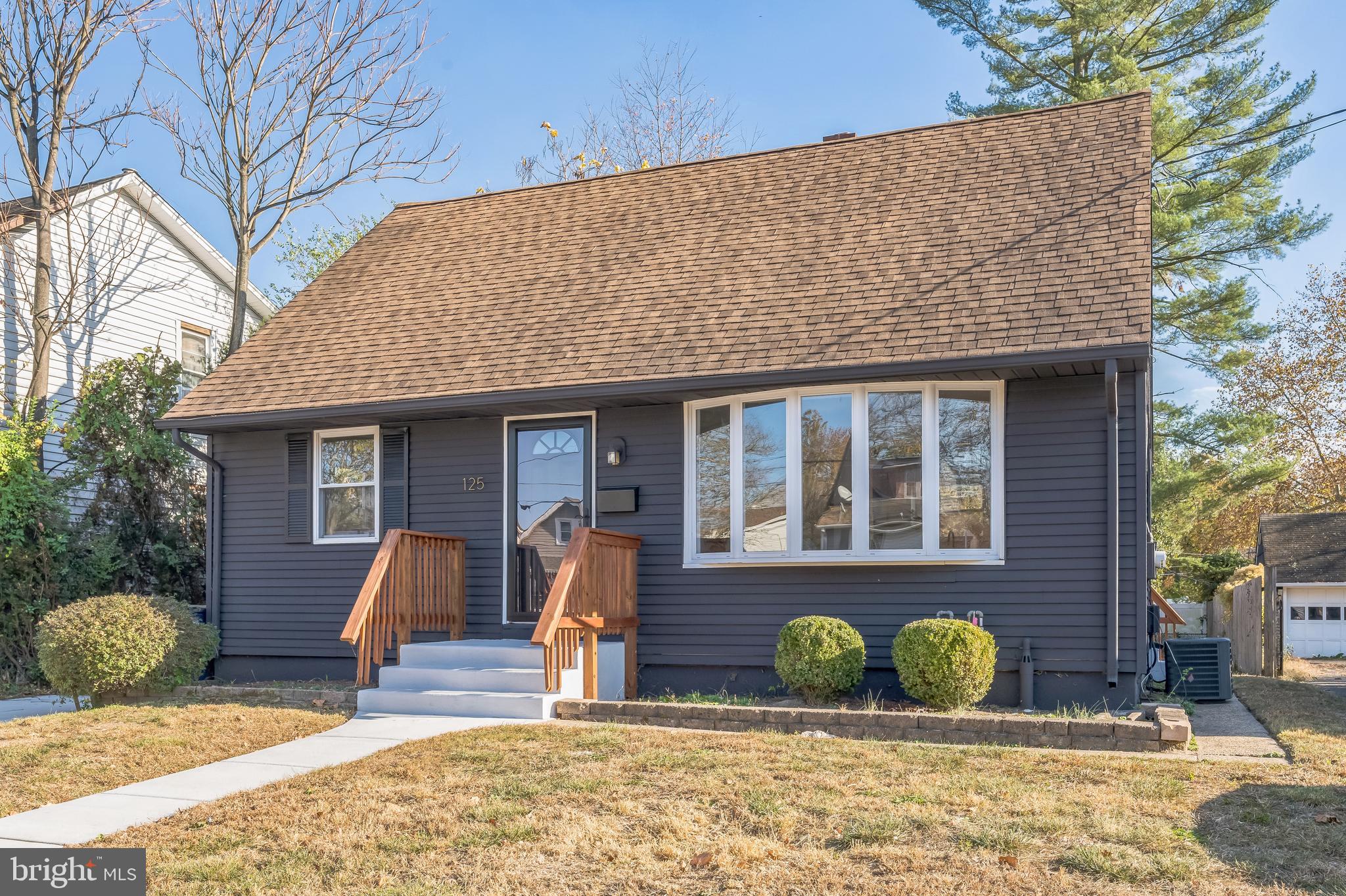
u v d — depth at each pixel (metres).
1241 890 5.04
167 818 6.70
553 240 14.76
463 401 11.91
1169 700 11.75
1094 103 13.59
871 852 5.63
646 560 11.93
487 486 12.82
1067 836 5.86
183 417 13.23
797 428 11.12
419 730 9.24
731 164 15.15
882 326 10.88
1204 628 25.16
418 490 13.15
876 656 10.88
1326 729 9.90
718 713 9.49
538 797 6.82
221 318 22.22
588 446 12.41
